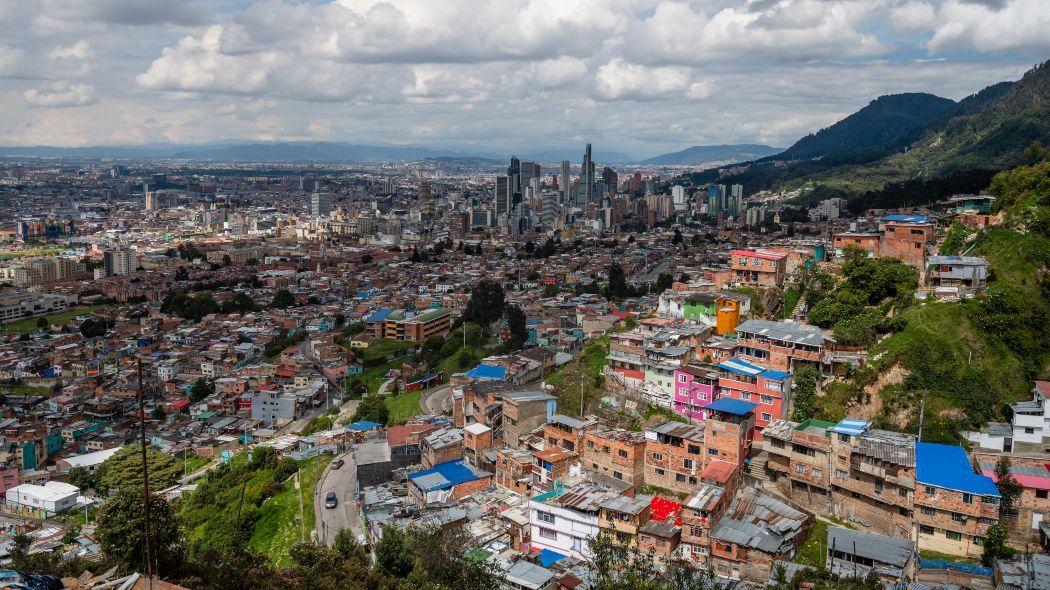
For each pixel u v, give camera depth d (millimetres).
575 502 107312
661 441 117312
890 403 123500
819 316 152875
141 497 100375
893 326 135500
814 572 90438
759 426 125938
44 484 180750
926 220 190000
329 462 154875
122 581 73375
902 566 90938
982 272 143625
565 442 128375
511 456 127125
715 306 163875
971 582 90625
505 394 142750
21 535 143625
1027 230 156000
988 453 111938
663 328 152875
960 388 121500
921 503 99188
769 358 136750
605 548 94750
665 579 92875
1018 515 98750
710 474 107188
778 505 105688
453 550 100750
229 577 96875
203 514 145500
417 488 125625
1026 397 120688
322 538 122250
